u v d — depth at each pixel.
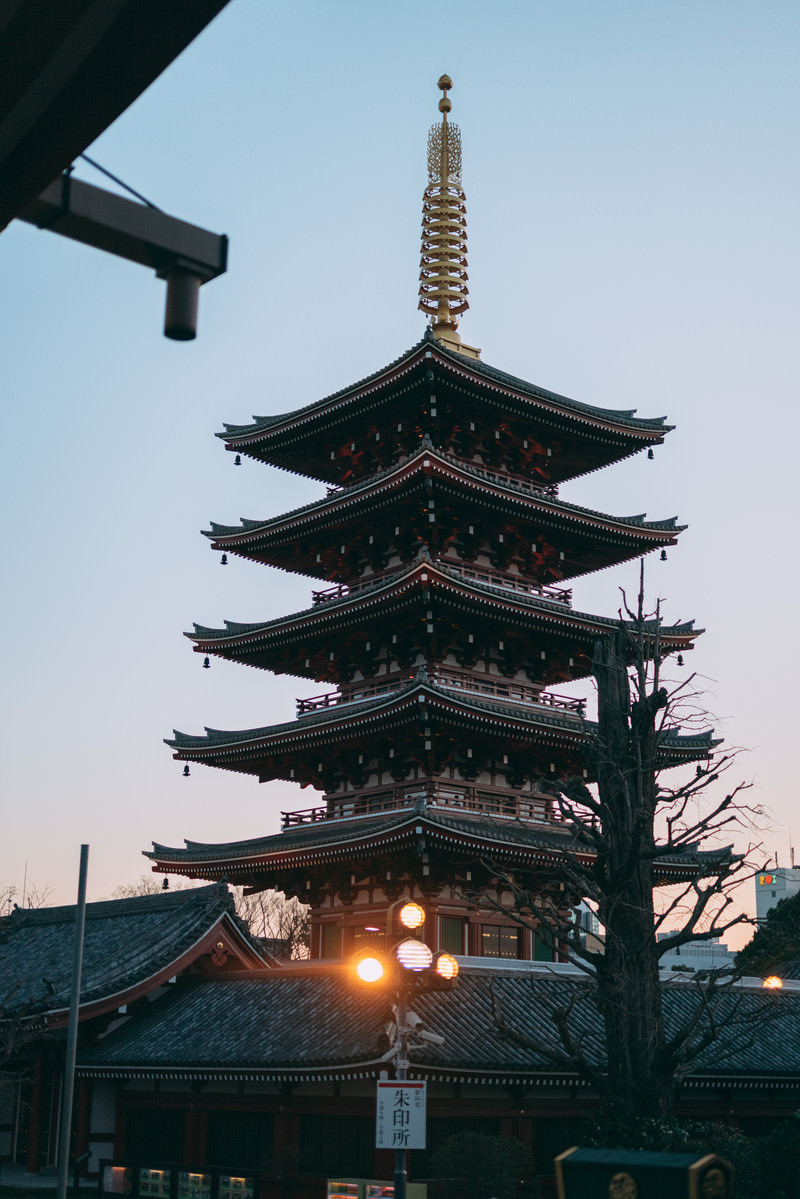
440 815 52.12
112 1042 43.16
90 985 43.78
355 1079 34.94
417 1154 33.69
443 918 52.81
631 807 32.03
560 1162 15.60
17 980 46.25
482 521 58.66
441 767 55.41
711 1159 14.51
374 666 59.88
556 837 54.91
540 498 57.75
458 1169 31.53
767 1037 44.41
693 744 57.62
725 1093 41.84
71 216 6.18
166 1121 41.19
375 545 60.88
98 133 6.63
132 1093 42.50
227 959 47.41
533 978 42.38
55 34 6.06
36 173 6.85
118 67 6.19
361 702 57.66
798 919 48.69
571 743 56.19
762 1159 28.12
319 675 63.06
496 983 41.09
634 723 32.69
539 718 54.66
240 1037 39.31
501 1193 31.05
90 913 53.78
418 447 55.81
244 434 63.75
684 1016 43.69
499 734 54.72
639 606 33.38
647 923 31.62
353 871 55.44
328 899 58.03
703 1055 39.19
